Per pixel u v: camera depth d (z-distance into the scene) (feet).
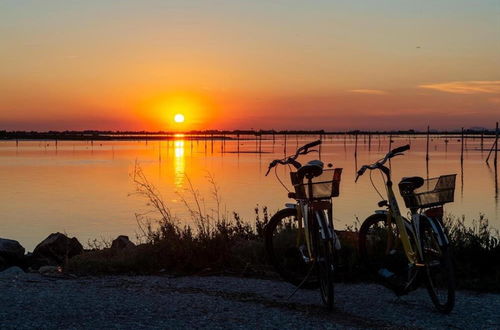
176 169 287.07
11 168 292.40
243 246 32.86
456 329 21.29
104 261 31.55
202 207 125.29
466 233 33.83
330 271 23.53
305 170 24.94
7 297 24.36
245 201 143.13
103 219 110.63
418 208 24.29
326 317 22.59
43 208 130.62
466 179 224.94
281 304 24.41
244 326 21.02
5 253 40.73
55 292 25.57
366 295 26.25
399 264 26.27
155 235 35.58
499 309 23.84
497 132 302.66
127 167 301.63
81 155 470.39
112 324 20.93
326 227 24.07
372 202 139.03
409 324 21.80
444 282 24.21
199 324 21.16
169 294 25.72
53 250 42.32
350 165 325.42
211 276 30.07
